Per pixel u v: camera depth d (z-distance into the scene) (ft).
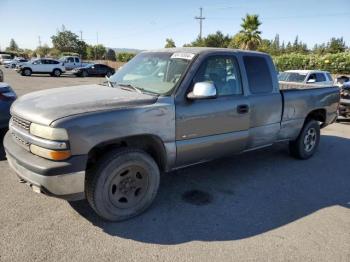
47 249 9.64
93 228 10.90
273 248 10.24
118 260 9.34
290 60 99.60
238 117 14.11
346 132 28.63
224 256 9.73
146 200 11.94
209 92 11.60
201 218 11.91
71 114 9.93
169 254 9.72
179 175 15.93
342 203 13.70
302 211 12.82
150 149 12.50
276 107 15.99
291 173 16.99
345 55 90.79
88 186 10.76
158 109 11.39
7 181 14.32
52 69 98.89
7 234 10.29
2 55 156.25
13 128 11.35
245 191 14.47
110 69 107.55
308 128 18.72
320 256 9.95
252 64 15.07
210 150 13.47
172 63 13.24
